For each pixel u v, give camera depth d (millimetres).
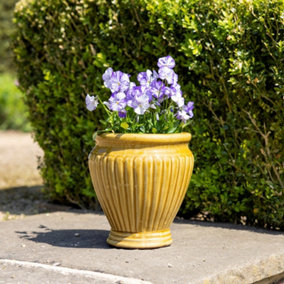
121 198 2408
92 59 3027
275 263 2393
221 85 2719
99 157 2426
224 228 2727
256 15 2639
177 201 2453
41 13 3139
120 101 2422
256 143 2699
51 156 3240
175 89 2484
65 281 2236
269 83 2668
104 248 2486
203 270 2258
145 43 2873
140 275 2232
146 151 2391
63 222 2861
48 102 3201
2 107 7938
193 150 2836
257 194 2705
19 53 3273
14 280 2254
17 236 2660
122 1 2873
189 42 2738
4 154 5621
